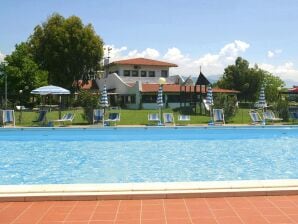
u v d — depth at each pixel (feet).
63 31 183.32
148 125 84.79
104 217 18.76
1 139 66.90
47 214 19.27
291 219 18.25
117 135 72.13
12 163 45.42
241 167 42.52
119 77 188.24
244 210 19.62
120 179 36.70
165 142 63.62
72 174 39.14
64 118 88.79
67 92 92.99
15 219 18.61
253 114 91.30
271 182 23.62
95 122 87.92
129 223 17.93
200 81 128.06
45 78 167.73
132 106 179.01
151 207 20.22
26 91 162.20
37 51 187.42
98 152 53.21
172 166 42.98
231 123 91.66
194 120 99.71
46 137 69.41
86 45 186.29
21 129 74.28
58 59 182.50
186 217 18.66
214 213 19.20
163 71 207.72
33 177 38.09
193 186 22.81
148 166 42.88
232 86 229.45
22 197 21.43
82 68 188.65
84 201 21.39
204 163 44.80
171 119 86.28
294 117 94.48
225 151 54.08
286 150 55.06
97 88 212.02
